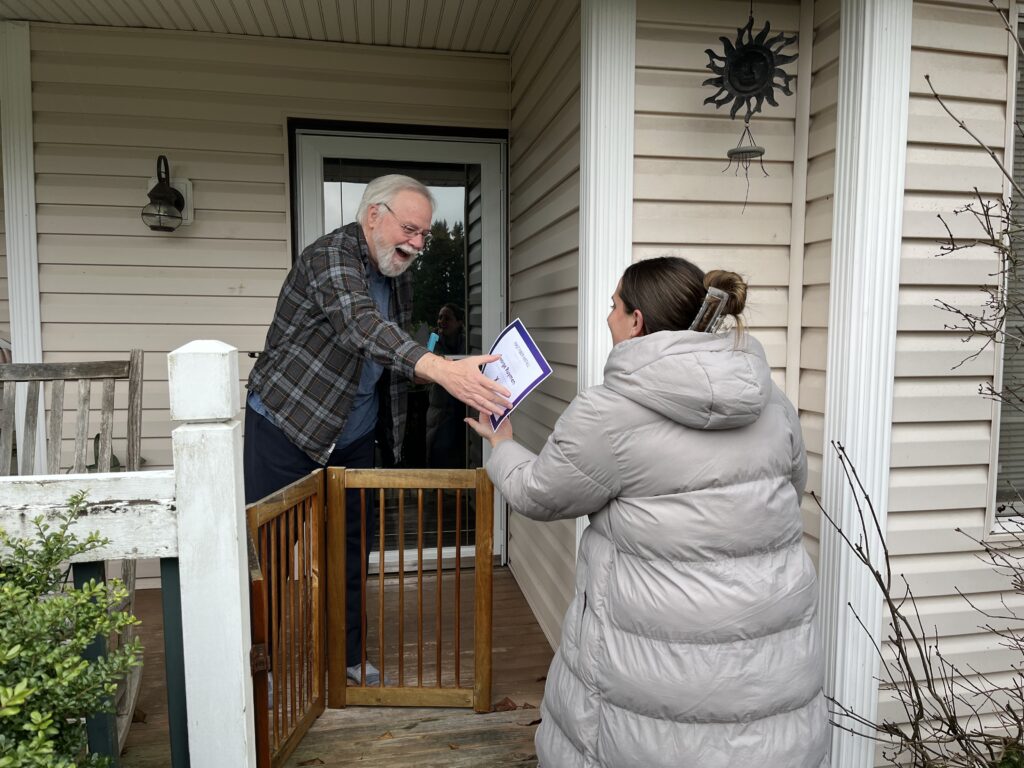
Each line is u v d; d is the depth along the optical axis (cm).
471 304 342
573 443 119
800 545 126
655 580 116
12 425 205
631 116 192
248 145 313
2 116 291
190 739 125
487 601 217
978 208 196
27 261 298
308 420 211
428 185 335
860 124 183
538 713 220
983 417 200
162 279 311
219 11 283
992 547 203
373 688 221
